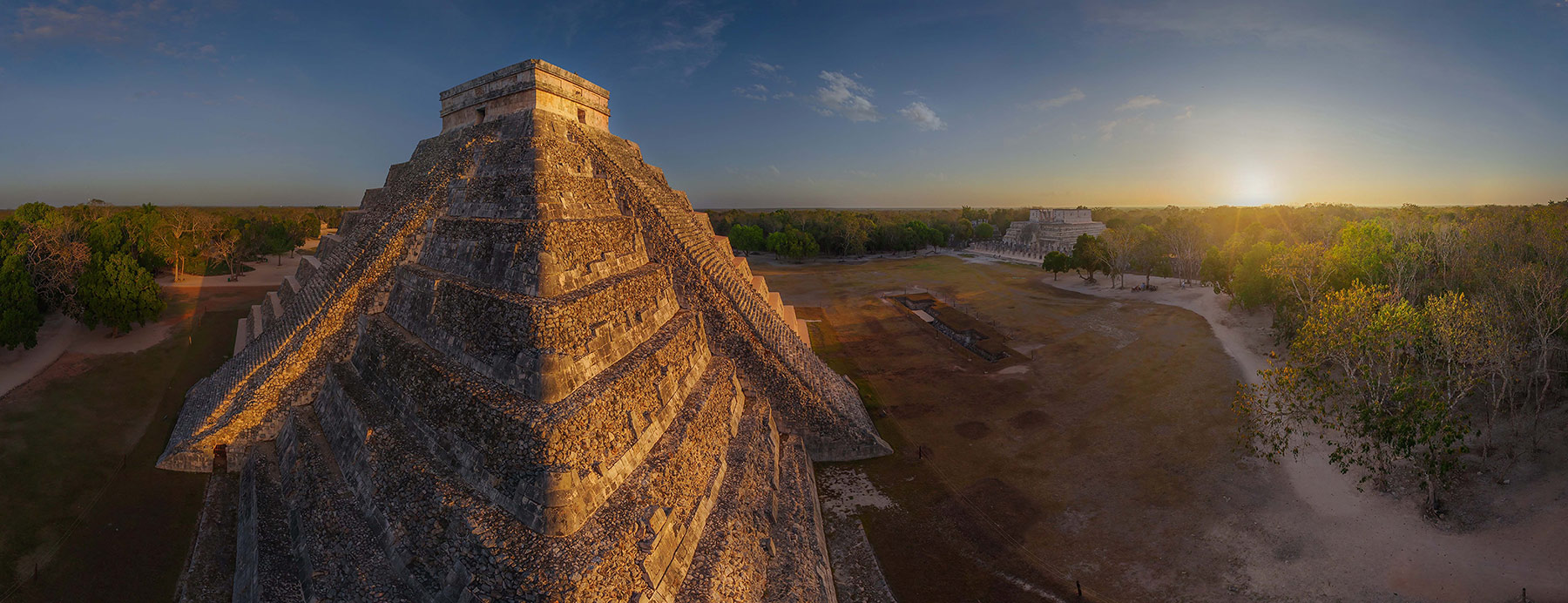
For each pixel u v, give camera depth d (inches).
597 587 530.3
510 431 595.5
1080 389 1438.2
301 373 979.3
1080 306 2383.1
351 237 1364.4
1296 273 1590.8
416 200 1121.4
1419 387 820.0
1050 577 793.6
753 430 936.3
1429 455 834.8
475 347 697.6
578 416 603.2
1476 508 838.5
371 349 861.8
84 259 1674.5
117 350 1481.3
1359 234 1787.6
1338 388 935.7
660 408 743.7
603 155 1300.4
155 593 716.0
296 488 778.2
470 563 553.0
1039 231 4530.0
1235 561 795.4
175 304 1973.4
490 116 1337.4
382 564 616.1
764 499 812.6
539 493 568.4
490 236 757.3
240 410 944.9
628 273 854.5
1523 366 1091.3
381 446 714.8
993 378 1540.4
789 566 729.6
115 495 884.0
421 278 820.0
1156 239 3243.1
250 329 1521.9
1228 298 2299.5
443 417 672.4
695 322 928.9
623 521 590.2
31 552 771.4
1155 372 1524.4
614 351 728.3
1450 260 1574.8
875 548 866.1
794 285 3065.9
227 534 801.6
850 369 1638.8
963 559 837.2
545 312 641.6
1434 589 713.0
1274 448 970.1
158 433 1072.2
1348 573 756.0
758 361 1172.5
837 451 1123.3
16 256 1432.1
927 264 3882.9
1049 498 975.6
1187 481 994.7
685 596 611.2
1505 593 690.2
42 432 1055.6
